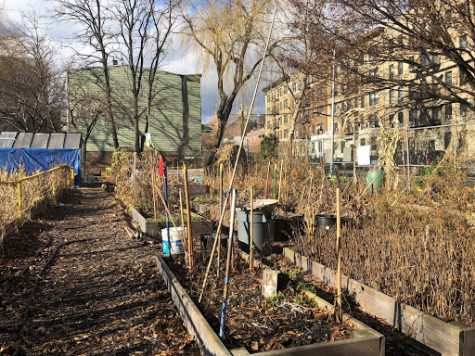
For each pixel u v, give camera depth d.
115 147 30.48
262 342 3.51
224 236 6.56
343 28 12.73
